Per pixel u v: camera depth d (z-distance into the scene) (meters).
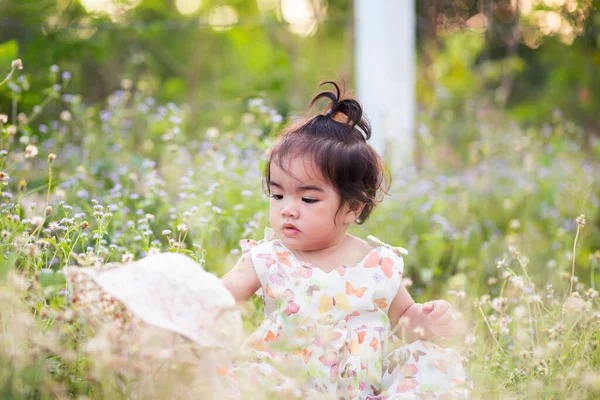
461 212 5.26
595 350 2.85
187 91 8.49
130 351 2.13
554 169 6.17
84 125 5.24
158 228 4.03
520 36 8.33
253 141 4.69
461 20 8.48
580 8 8.08
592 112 8.67
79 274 2.27
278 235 2.72
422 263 4.58
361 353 2.61
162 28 7.37
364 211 2.82
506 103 8.64
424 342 2.70
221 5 9.24
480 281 4.20
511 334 3.28
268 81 8.44
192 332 2.16
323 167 2.62
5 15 6.47
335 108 2.87
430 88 8.16
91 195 4.29
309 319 2.59
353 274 2.71
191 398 2.22
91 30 6.88
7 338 2.17
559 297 3.76
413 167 5.51
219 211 3.41
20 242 2.71
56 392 2.13
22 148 4.66
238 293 2.70
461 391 2.53
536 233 4.95
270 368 2.48
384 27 6.28
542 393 2.46
